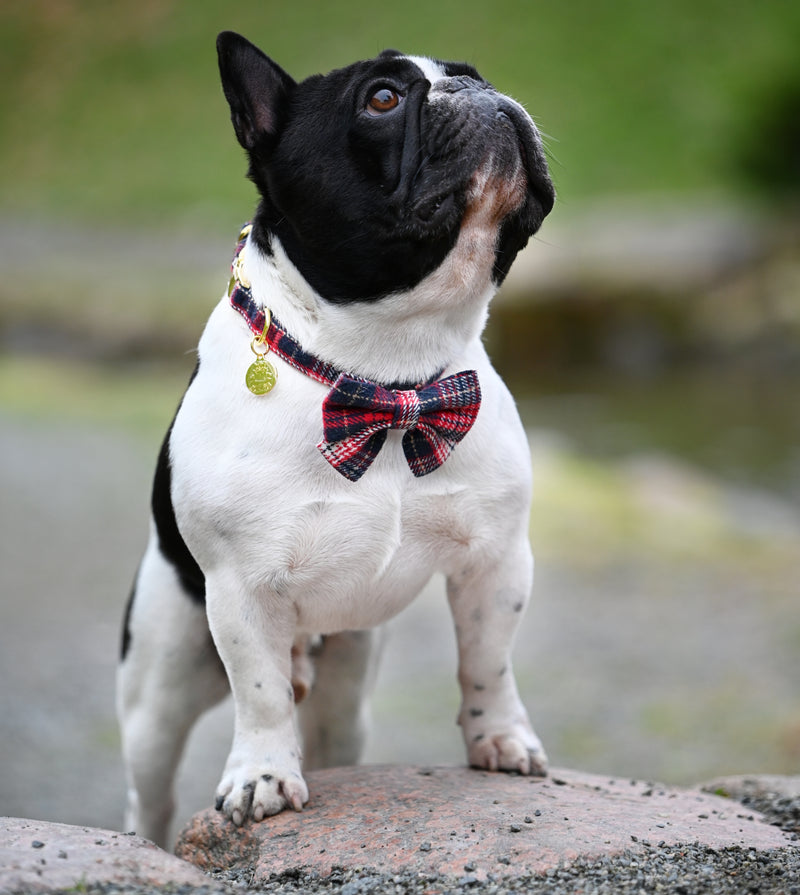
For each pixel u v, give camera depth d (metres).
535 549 8.62
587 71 25.34
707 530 9.20
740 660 6.67
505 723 3.18
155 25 28.77
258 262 2.92
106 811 5.03
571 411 14.02
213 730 6.11
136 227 22.08
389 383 2.90
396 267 2.73
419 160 2.69
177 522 2.95
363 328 2.83
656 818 2.76
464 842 2.53
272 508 2.79
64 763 5.46
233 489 2.79
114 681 6.41
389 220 2.69
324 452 2.76
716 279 17.23
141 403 13.27
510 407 3.06
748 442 12.41
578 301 16.75
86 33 28.88
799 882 2.34
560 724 5.88
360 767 3.23
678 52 25.55
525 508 3.02
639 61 25.36
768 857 2.51
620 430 13.01
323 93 2.83
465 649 3.15
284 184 2.82
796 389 14.88
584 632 7.17
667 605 7.62
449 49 26.42
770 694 6.13
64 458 10.85
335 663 3.66
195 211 22.67
